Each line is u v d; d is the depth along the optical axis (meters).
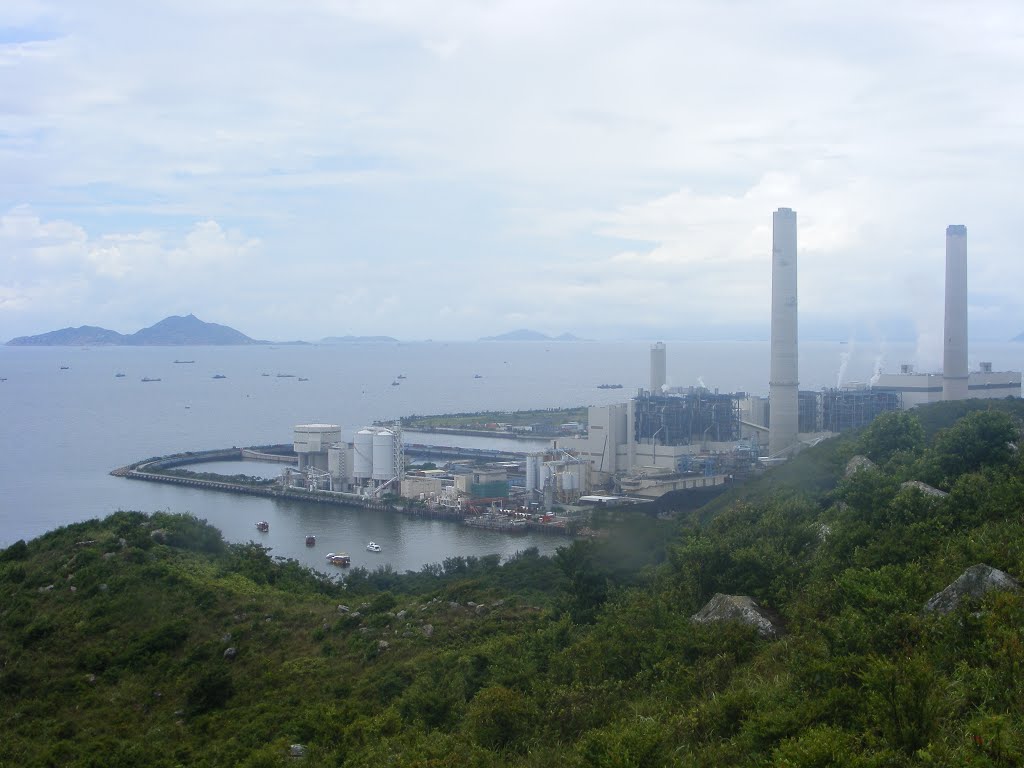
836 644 25.59
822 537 45.91
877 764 18.38
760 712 23.28
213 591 61.44
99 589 59.84
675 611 38.81
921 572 31.55
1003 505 38.34
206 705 45.22
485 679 40.78
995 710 21.03
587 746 23.64
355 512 175.25
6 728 43.19
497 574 88.12
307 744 37.47
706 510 93.31
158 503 185.88
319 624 57.75
